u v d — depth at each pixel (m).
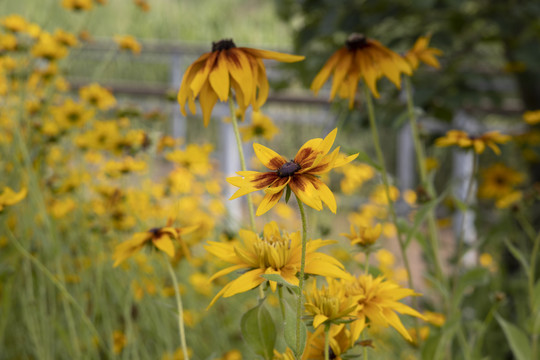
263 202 0.57
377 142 0.84
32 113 1.20
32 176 0.98
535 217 1.62
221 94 0.68
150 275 1.07
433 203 0.85
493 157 2.12
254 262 0.61
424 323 0.95
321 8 1.68
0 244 1.03
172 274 0.71
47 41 1.18
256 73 0.69
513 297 1.57
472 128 2.14
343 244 1.32
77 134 1.23
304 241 0.57
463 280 0.92
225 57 0.69
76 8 1.37
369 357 1.05
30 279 0.98
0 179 1.08
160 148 1.11
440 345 0.83
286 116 2.75
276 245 0.61
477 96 1.57
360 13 1.59
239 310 1.21
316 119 2.71
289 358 0.63
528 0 1.55
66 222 1.10
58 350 1.05
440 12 1.60
